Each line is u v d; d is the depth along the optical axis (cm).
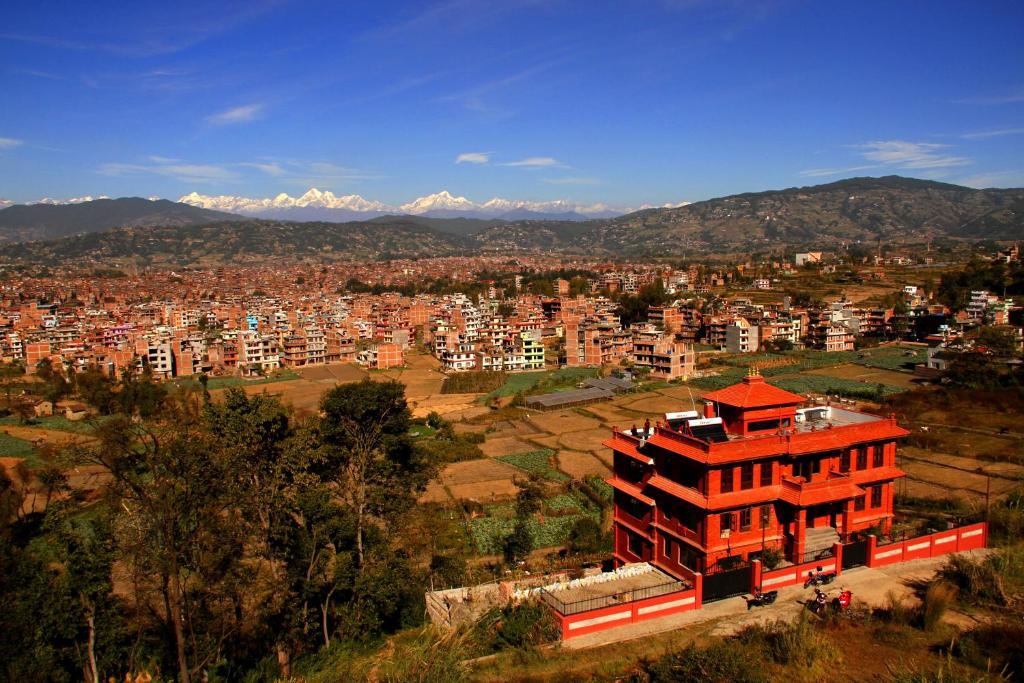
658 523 4975
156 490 3878
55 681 4147
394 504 5838
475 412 13888
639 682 3297
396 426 6419
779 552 4644
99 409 13900
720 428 4859
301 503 4794
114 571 5688
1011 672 3247
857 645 3628
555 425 12556
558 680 3384
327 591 4866
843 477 4856
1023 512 5703
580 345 19650
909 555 4788
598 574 5191
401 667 3744
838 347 19950
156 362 18662
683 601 4112
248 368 19362
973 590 4159
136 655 4400
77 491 8094
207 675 4228
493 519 7681
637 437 5400
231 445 4647
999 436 9869
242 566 4553
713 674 3170
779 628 3756
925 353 18150
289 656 4441
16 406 14188
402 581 4866
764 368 17225
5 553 4572
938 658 3472
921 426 10525
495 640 3897
